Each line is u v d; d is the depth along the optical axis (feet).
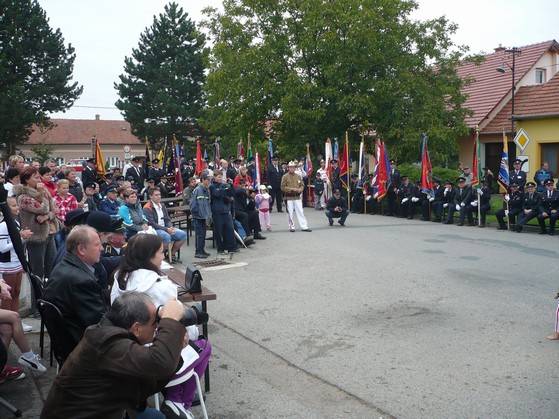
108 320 10.87
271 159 71.26
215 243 44.19
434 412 15.44
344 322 24.00
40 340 19.66
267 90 86.22
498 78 101.14
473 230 52.85
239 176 51.39
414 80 84.43
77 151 218.59
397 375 18.15
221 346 21.38
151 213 36.45
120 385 10.02
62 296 14.46
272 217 64.28
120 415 10.07
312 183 80.74
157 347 10.02
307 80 86.94
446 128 82.23
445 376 17.97
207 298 16.99
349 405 16.07
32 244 24.08
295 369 18.95
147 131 154.81
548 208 50.03
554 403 15.85
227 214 40.19
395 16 87.92
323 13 83.66
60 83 128.26
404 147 84.12
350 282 31.17
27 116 118.62
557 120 81.35
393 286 30.12
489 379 17.65
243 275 33.27
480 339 21.49
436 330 22.68
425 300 27.25
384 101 85.15
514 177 61.36
